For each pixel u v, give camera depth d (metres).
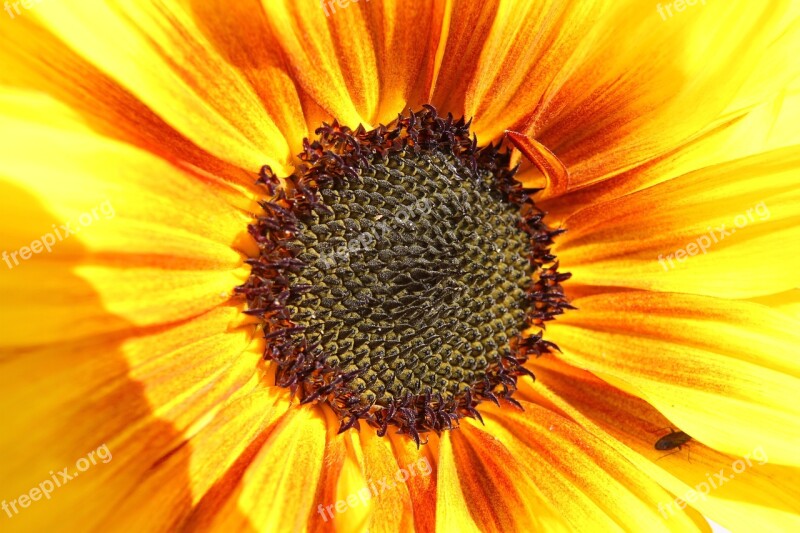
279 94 0.14
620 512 0.15
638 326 0.16
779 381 0.15
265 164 0.14
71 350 0.12
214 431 0.13
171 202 0.13
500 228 0.16
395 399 0.15
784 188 0.15
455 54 0.15
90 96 0.12
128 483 0.12
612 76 0.15
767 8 0.14
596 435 0.15
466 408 0.15
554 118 0.16
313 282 0.14
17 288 0.12
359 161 0.15
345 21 0.14
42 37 0.12
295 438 0.14
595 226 0.16
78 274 0.12
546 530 0.14
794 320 0.15
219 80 0.14
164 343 0.13
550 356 0.16
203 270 0.13
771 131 0.16
